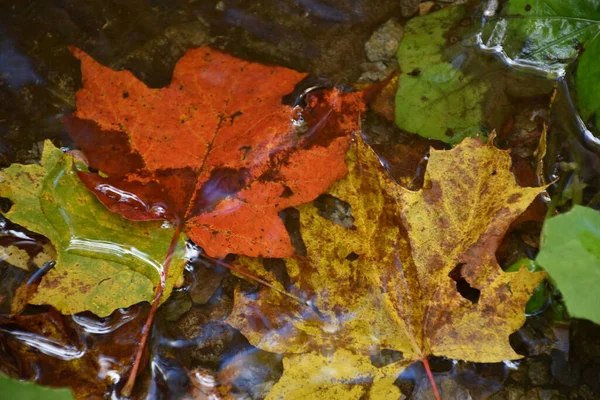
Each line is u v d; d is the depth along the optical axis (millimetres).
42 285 676
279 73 696
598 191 711
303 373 669
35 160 712
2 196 685
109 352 680
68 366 677
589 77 713
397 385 681
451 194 681
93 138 690
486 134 715
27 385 645
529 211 705
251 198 689
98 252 683
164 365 683
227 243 687
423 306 676
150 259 685
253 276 687
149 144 690
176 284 689
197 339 688
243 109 693
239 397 680
